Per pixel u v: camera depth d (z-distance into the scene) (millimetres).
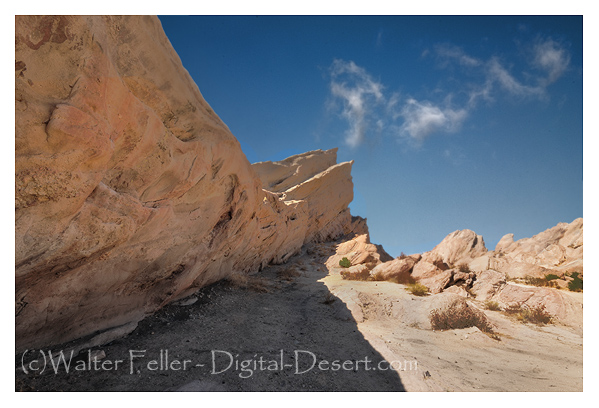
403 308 9023
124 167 3973
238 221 8898
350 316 8188
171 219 5410
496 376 4863
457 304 8656
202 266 7504
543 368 5449
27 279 3221
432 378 4402
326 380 4086
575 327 8602
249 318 6980
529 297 10500
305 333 6410
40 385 3211
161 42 4234
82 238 3424
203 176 6047
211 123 6016
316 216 29516
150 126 4035
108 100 3203
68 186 2969
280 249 19828
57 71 2713
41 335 3928
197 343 5031
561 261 19594
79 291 4094
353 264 19781
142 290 5676
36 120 2594
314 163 32188
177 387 3512
